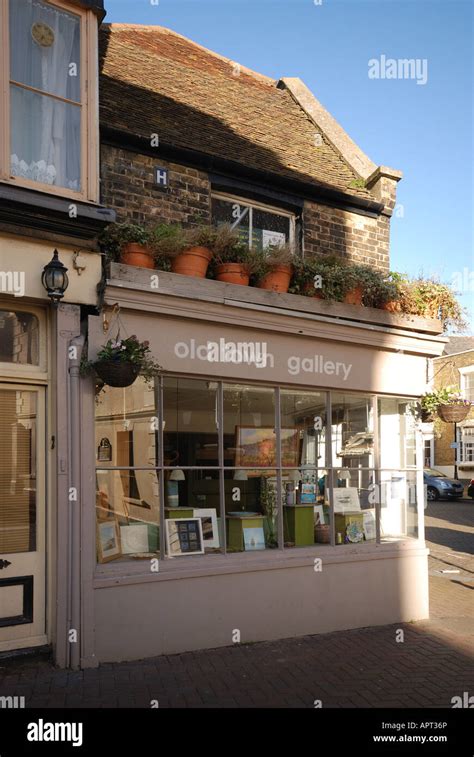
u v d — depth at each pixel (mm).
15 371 5449
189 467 6176
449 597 8500
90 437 5508
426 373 7953
